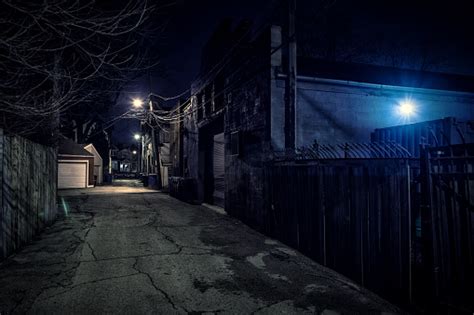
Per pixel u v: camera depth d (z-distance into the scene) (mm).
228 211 10875
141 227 8445
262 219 7824
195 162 15328
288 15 7840
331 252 5059
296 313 3512
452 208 3303
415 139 7242
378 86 9039
